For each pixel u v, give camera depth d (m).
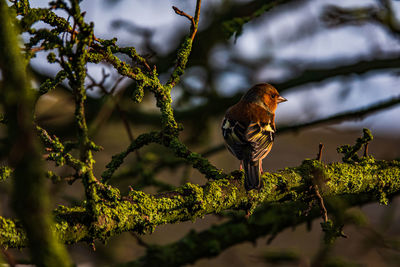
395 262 8.38
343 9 11.13
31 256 3.21
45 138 4.61
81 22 4.12
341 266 7.86
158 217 5.14
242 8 13.21
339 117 10.46
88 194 4.48
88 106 12.04
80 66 4.17
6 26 3.29
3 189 6.22
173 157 10.95
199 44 13.69
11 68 3.17
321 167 6.46
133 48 5.59
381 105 10.25
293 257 8.13
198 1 6.15
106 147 12.96
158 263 7.52
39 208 3.14
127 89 12.47
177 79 6.22
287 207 8.26
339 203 8.06
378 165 6.95
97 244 10.71
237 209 5.87
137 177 10.79
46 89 5.04
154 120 12.84
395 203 9.20
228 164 17.00
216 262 12.69
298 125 10.63
